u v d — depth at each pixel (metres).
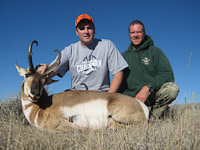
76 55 1.91
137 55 2.06
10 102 2.22
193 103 1.33
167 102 1.91
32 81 1.57
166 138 1.12
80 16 1.82
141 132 1.27
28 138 1.27
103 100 1.54
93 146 1.14
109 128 1.49
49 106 1.59
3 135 1.33
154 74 2.02
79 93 1.61
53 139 1.28
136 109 1.54
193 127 1.11
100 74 1.87
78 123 1.53
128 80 2.06
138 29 2.04
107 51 1.89
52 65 1.68
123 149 1.06
